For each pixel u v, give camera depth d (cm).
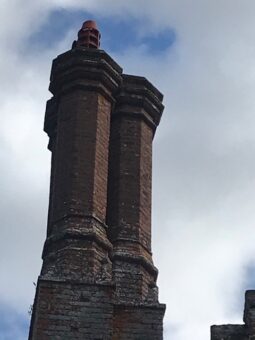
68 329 2767
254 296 2661
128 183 3144
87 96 3206
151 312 2842
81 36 3388
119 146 3212
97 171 3083
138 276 2944
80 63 3234
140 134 3250
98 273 2875
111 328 2784
